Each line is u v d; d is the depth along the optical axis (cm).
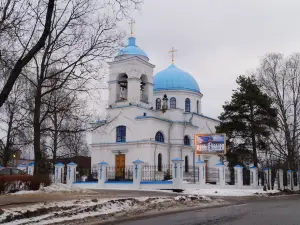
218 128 4381
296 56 4209
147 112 4609
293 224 1110
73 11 2247
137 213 1484
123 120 4453
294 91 4172
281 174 4297
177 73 5447
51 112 2389
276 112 4150
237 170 3550
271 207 1791
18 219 1176
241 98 4206
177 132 4597
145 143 4194
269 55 4234
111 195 2041
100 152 4509
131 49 4662
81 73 2306
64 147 4653
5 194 1911
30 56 1435
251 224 1109
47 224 1123
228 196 2788
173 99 5275
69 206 1424
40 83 2267
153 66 4769
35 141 2291
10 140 3631
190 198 2106
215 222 1168
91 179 3922
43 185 2228
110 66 4647
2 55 1930
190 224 1130
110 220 1273
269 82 4203
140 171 3288
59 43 2298
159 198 1958
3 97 1376
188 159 4659
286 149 4184
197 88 5506
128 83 4522
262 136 4216
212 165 4931
